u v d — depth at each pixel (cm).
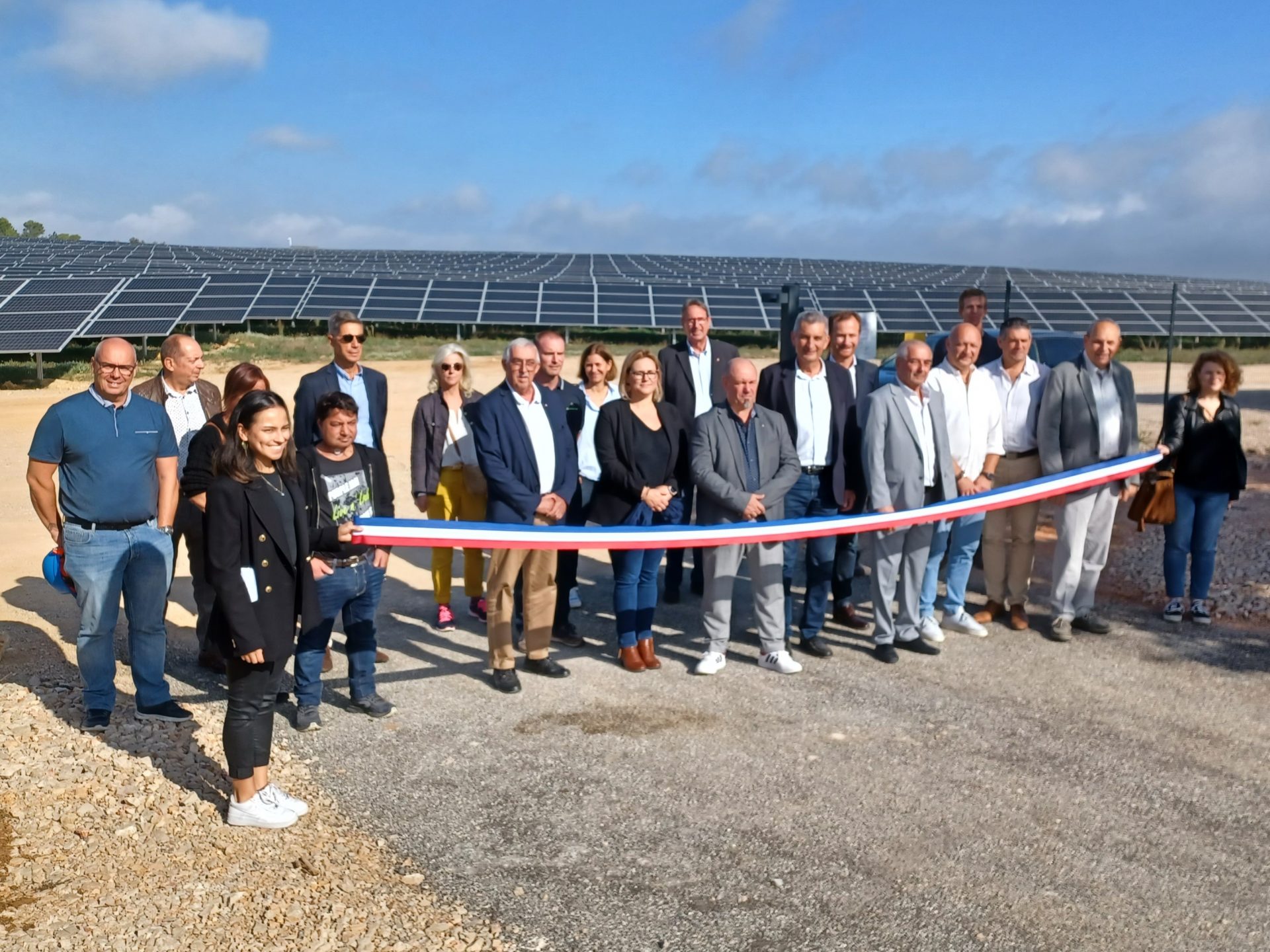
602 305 2905
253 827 406
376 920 344
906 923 353
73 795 421
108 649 493
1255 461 1236
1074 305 2905
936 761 479
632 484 589
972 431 649
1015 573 677
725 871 384
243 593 390
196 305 2538
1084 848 402
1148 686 576
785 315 991
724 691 570
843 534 638
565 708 544
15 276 2642
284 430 402
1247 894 372
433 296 2902
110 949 321
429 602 752
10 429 1510
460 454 670
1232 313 2889
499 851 397
